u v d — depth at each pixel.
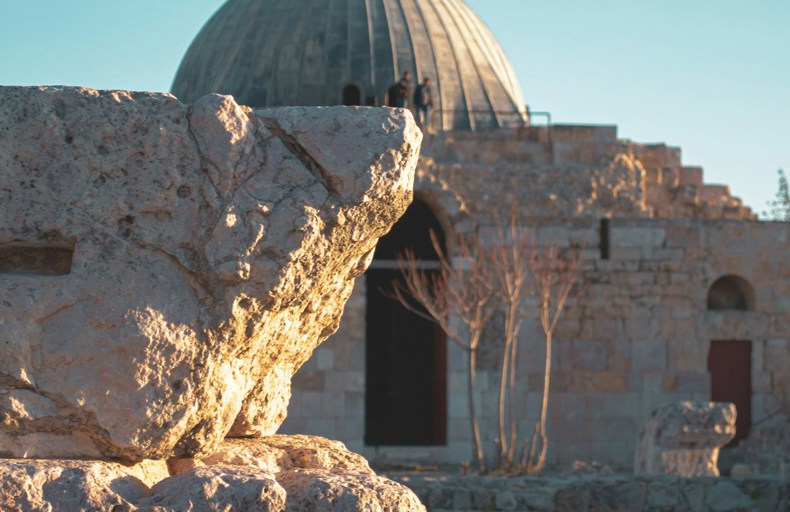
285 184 5.28
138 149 5.14
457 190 29.50
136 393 5.01
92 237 5.09
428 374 38.78
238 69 39.16
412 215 34.12
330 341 28.33
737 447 29.72
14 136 5.09
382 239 34.56
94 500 4.70
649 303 29.78
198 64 40.56
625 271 29.75
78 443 5.09
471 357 26.30
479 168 29.67
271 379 6.02
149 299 5.05
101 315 5.01
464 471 25.72
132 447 5.04
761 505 18.61
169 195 5.13
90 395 4.99
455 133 30.66
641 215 30.23
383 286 39.41
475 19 43.56
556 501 18.55
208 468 4.97
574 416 29.38
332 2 39.97
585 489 18.59
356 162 5.32
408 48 39.38
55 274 5.34
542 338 29.25
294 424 28.11
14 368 4.95
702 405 22.03
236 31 40.41
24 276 5.11
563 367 29.44
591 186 29.98
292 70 38.56
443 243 33.00
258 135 5.32
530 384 29.14
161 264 5.12
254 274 5.16
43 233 5.11
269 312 5.30
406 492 5.16
